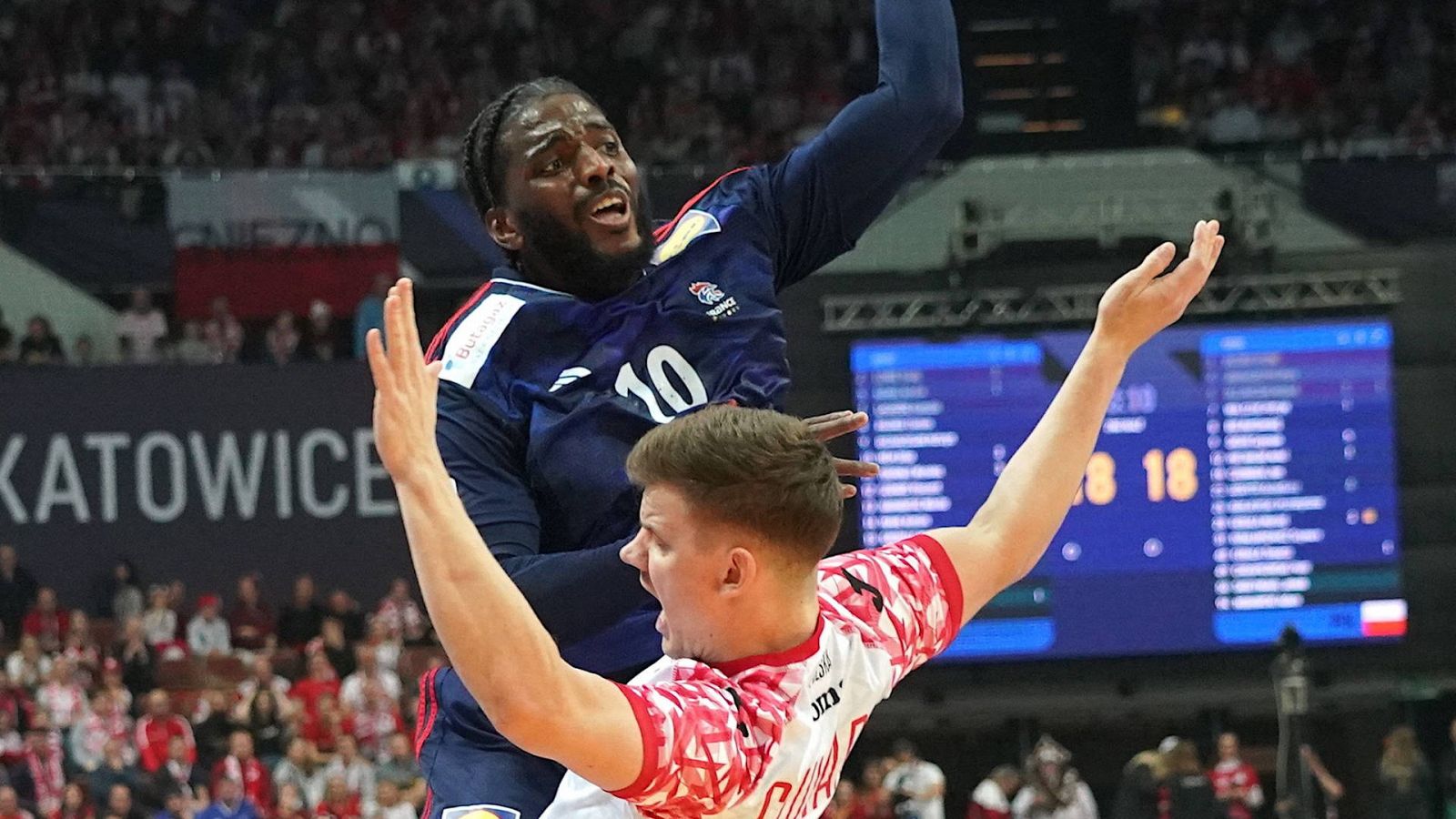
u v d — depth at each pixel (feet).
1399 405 52.29
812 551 8.33
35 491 47.19
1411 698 52.80
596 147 12.34
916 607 9.40
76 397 47.29
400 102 69.62
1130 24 74.23
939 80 13.37
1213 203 51.47
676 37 72.33
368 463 48.80
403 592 48.80
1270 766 53.01
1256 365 52.31
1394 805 50.24
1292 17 72.90
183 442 47.88
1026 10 75.05
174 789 43.73
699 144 67.10
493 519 11.53
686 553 8.22
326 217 47.57
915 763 49.29
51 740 43.96
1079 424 10.07
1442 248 51.70
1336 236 51.72
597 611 10.88
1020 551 9.91
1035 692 53.21
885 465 51.78
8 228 46.73
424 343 47.21
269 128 68.03
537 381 11.98
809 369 51.60
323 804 44.27
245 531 48.34
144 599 47.55
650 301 12.44
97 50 69.97
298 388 48.21
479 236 47.57
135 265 47.21
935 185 51.62
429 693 12.29
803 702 8.40
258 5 71.87
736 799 8.02
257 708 45.47
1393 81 70.79
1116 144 71.05
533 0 73.15
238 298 47.57
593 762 7.55
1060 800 48.80
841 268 51.62
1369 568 52.75
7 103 68.08
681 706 7.91
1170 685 53.06
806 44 72.38
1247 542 52.75
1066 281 51.47
